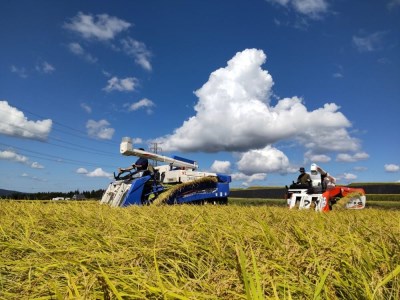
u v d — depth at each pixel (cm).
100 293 207
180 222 527
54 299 209
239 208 877
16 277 285
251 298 162
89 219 583
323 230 392
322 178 1442
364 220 588
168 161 1466
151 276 236
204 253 313
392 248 300
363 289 206
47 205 893
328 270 198
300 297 206
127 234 407
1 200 939
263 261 259
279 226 473
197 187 1345
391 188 4819
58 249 348
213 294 196
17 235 454
